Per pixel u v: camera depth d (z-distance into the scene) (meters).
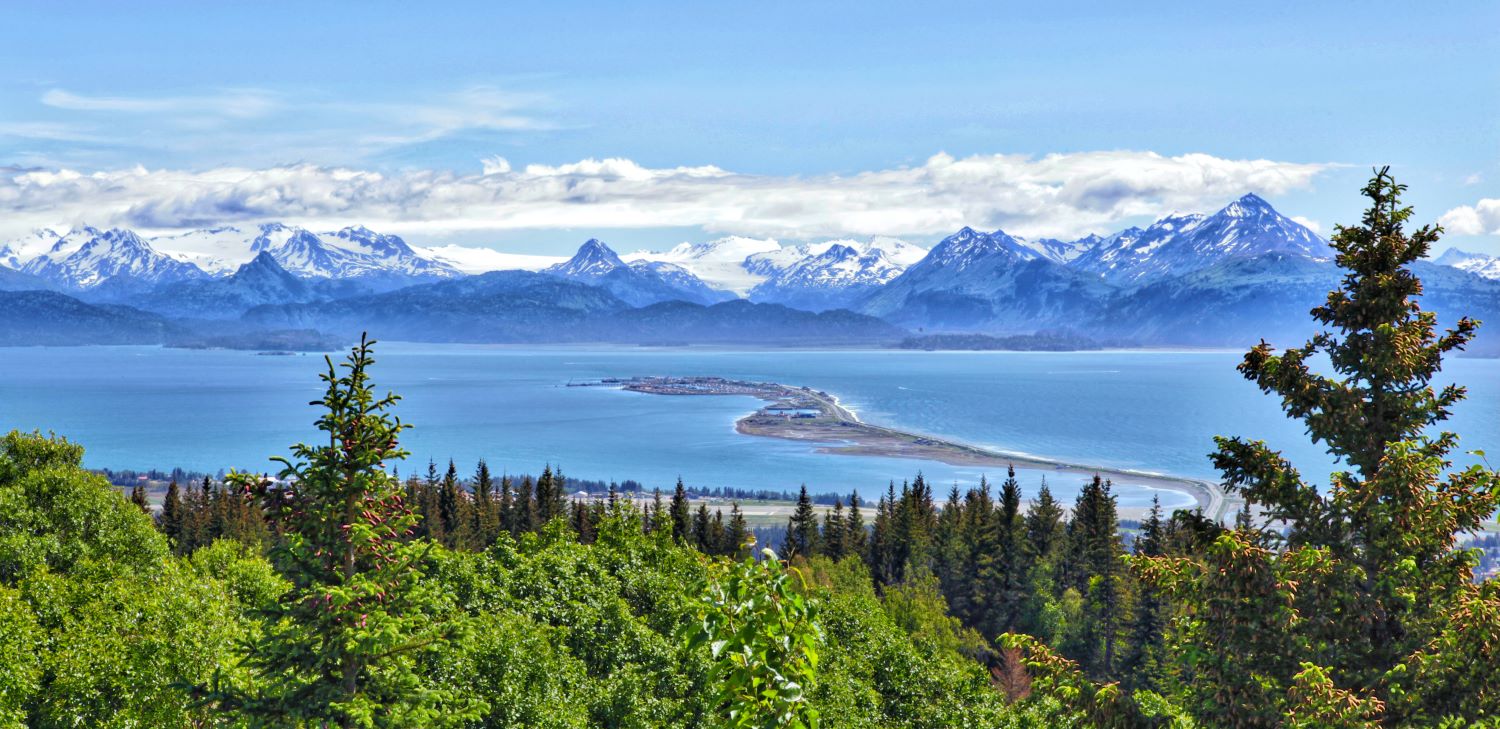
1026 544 128.12
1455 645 19.31
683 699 54.34
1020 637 23.02
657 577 74.56
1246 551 20.62
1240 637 21.11
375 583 25.08
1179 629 22.73
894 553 143.38
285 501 24.89
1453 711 19.83
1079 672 22.48
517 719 46.44
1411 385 22.14
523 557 73.56
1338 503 22.02
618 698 51.34
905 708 63.59
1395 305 21.52
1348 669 20.97
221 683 27.56
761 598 12.00
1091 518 123.19
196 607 45.66
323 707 24.70
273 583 51.34
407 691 26.39
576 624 61.41
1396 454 20.30
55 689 38.44
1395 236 21.64
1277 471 22.62
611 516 90.75
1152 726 21.56
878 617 80.88
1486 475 20.97
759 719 11.76
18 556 47.44
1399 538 20.69
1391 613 21.30
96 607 44.22
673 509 148.50
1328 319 22.77
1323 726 18.91
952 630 110.81
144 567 53.78
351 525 24.27
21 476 55.88
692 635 12.11
